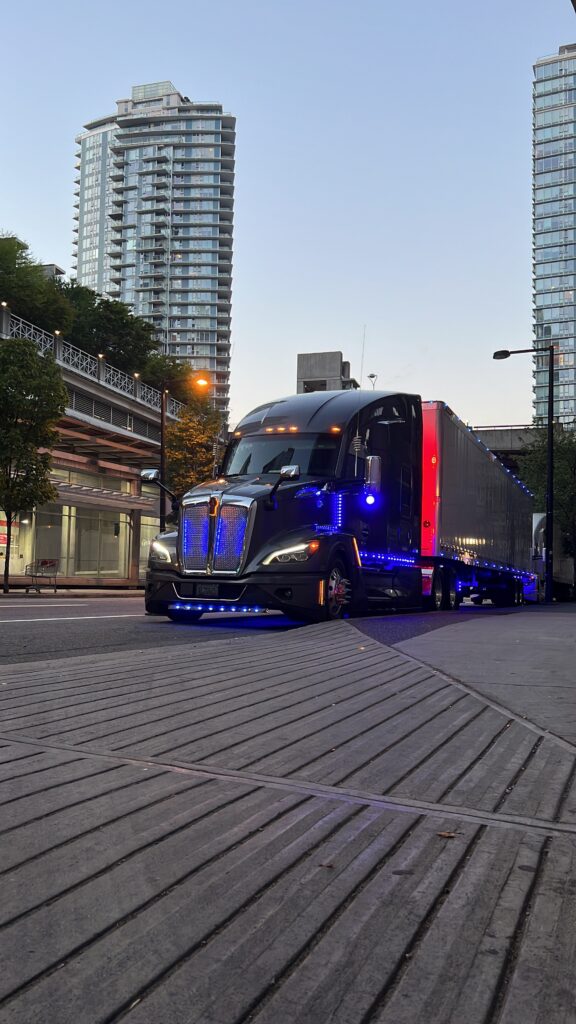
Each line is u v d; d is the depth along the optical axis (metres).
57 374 25.86
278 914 1.94
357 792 2.97
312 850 2.38
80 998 1.57
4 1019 1.51
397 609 15.27
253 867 2.22
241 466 12.24
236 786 3.02
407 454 14.35
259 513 10.66
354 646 7.61
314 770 3.28
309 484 11.41
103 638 9.32
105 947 1.76
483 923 1.91
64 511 35.62
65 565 35.59
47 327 53.69
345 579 11.55
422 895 2.06
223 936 1.82
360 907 1.99
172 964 1.70
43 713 4.30
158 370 65.06
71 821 2.57
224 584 10.62
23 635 9.48
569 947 1.81
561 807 2.83
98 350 61.28
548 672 6.02
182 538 10.99
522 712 4.52
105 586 38.06
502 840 2.49
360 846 2.41
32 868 2.19
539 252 193.12
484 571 21.42
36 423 25.25
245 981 1.64
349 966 1.71
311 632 8.95
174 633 10.09
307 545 10.82
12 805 2.72
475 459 19.12
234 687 5.20
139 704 4.59
